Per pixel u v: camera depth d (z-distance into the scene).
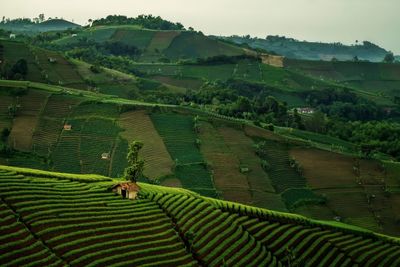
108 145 188.38
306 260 128.75
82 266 89.62
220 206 138.75
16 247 87.25
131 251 100.00
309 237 139.62
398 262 138.25
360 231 153.25
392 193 199.88
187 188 173.50
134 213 114.81
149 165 179.25
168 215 121.75
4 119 189.38
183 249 108.50
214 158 196.12
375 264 134.88
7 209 96.75
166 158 187.12
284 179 196.62
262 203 175.75
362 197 194.75
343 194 194.38
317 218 177.88
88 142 187.75
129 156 137.50
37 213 99.62
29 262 84.50
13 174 116.25
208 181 180.75
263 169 198.88
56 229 96.88
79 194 116.25
